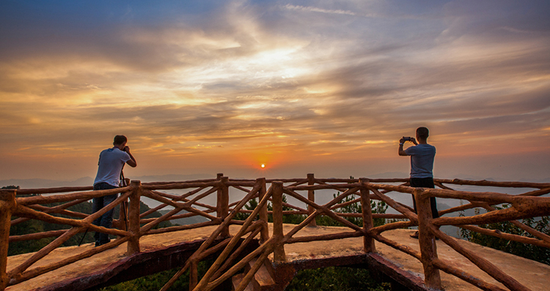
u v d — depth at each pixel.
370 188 4.33
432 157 4.58
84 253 3.57
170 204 4.77
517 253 4.76
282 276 4.10
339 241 5.10
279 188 4.14
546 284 3.31
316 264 4.23
